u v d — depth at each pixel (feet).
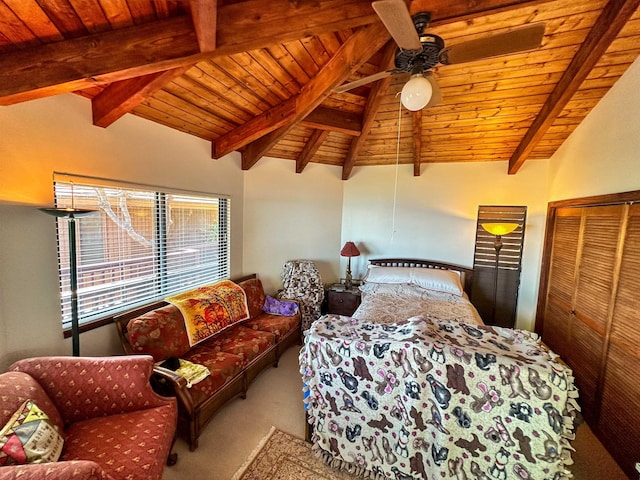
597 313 7.63
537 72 8.10
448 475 4.91
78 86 5.14
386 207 14.69
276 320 10.78
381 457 5.48
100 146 6.94
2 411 4.05
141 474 4.16
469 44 4.81
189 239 10.17
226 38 5.01
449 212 13.65
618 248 6.93
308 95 8.20
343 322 6.48
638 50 6.90
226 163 11.52
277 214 13.64
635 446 5.83
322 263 15.08
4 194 5.29
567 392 4.33
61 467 3.24
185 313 8.23
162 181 8.76
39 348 5.96
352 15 4.88
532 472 4.53
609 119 7.88
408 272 12.80
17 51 4.73
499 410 4.60
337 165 15.07
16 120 5.39
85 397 5.22
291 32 5.05
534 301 12.32
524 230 12.41
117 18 4.77
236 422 7.25
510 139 11.28
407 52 4.88
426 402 5.00
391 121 11.32
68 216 5.49
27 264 5.69
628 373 6.27
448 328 5.89
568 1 6.09
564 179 10.49
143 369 5.54
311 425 6.40
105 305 7.47
